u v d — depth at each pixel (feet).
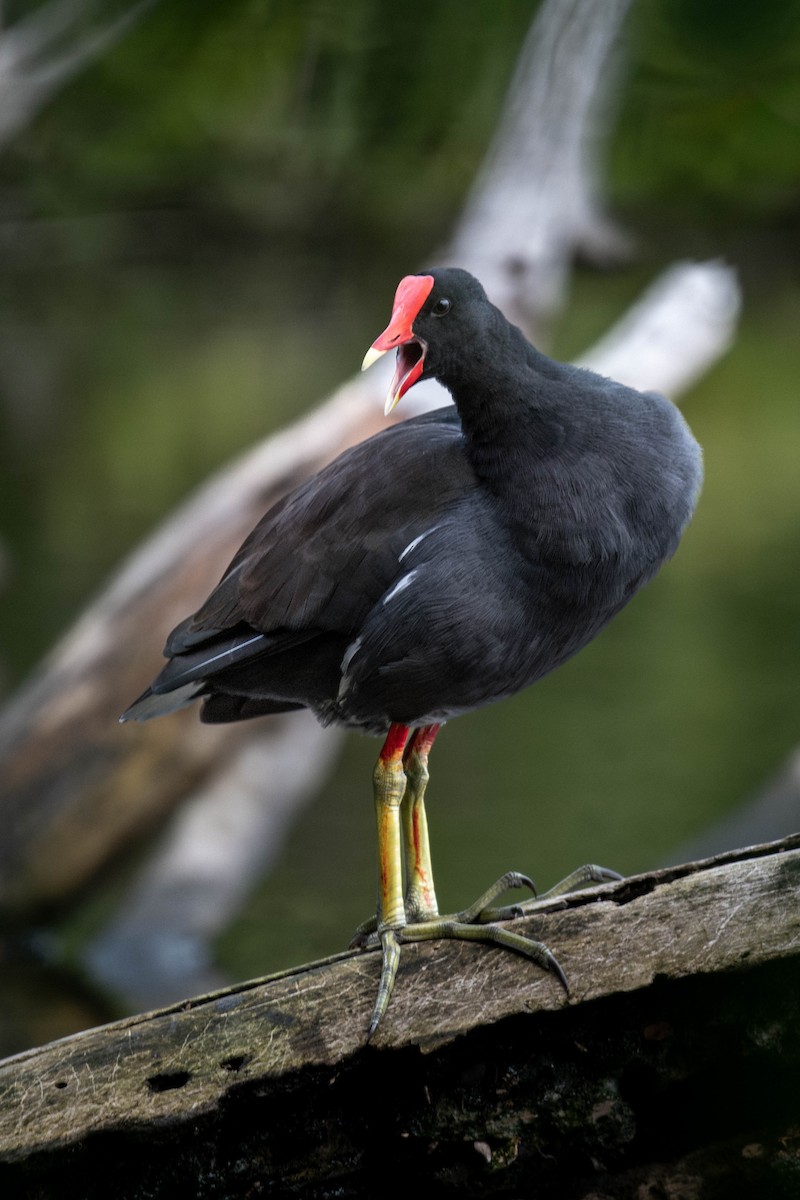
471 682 14.76
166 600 16.31
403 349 14.79
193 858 16.67
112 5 17.40
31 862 16.31
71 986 16.10
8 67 17.89
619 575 14.74
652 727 19.67
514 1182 14.65
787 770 16.21
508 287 18.72
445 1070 14.65
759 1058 14.60
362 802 19.17
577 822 16.69
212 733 16.47
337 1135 14.66
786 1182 14.58
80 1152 14.64
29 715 16.40
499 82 17.81
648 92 18.17
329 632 14.83
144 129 21.42
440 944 14.70
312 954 16.07
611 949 14.64
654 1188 14.62
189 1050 14.66
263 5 16.31
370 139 18.08
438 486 14.78
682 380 19.27
